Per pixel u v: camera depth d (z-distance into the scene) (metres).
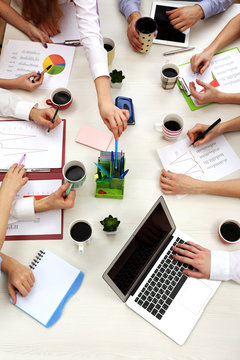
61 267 1.05
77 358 0.96
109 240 1.10
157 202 0.98
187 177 1.16
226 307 1.02
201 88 1.32
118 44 1.40
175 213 1.15
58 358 0.96
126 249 0.91
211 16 1.45
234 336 0.99
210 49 1.35
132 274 0.99
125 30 1.42
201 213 1.15
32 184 1.16
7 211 1.07
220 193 1.15
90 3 1.17
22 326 0.98
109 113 1.10
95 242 1.09
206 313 1.01
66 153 1.21
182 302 1.02
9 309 1.00
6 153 1.20
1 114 1.25
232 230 1.10
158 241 1.05
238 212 1.15
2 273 1.05
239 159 1.23
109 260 1.07
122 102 1.27
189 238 1.11
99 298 1.02
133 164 1.21
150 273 1.06
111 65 1.36
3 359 0.95
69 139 1.24
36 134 1.24
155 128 1.26
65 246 1.09
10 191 1.09
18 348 0.96
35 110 1.23
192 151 1.24
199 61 1.32
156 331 0.99
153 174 1.20
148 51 1.39
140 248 0.97
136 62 1.37
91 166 1.20
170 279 1.05
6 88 1.31
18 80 1.28
